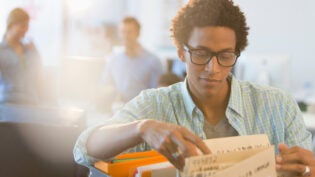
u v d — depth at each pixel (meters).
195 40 0.96
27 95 3.31
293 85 5.39
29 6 6.12
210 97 1.06
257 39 5.58
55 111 1.50
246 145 0.82
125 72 4.05
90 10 6.37
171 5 6.01
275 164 0.82
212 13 0.94
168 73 3.33
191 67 0.99
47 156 1.42
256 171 0.75
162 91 1.15
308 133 1.15
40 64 3.45
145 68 4.04
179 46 1.03
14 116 1.51
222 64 0.96
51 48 6.35
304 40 5.32
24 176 1.42
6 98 3.24
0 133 1.41
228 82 1.12
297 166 0.89
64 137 1.41
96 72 4.03
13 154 1.41
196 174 0.69
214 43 0.94
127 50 4.05
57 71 4.38
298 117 1.14
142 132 0.83
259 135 0.84
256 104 1.13
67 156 1.41
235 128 1.09
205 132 1.10
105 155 0.93
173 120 1.11
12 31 3.23
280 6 5.41
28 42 3.41
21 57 3.28
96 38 6.34
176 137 0.76
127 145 0.89
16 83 3.27
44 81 3.50
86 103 3.95
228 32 0.94
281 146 0.92
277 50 5.48
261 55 4.09
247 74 4.12
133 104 1.13
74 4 6.33
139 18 6.37
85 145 0.98
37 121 1.49
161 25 6.15
